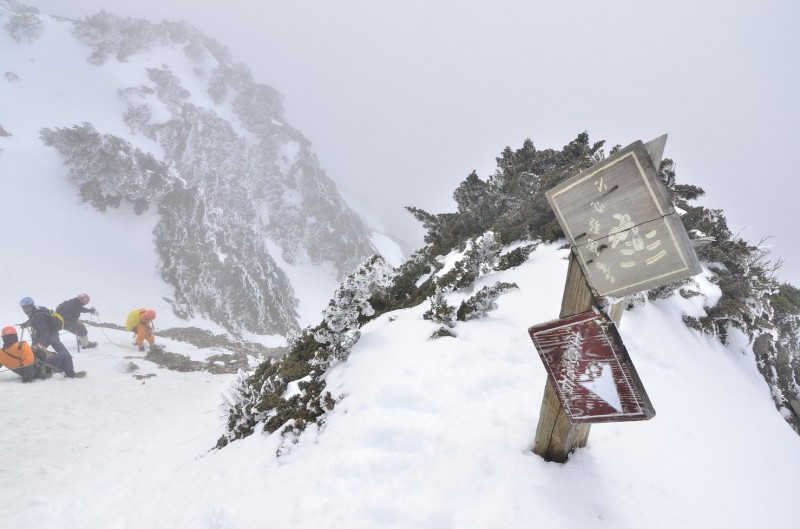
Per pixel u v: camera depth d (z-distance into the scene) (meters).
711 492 2.75
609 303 2.27
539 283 5.52
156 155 61.16
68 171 33.97
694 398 3.96
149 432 7.82
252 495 3.33
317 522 2.55
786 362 7.87
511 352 3.94
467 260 6.58
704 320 6.17
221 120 72.31
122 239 32.09
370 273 5.10
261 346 27.58
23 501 5.29
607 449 2.94
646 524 2.40
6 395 8.73
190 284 31.98
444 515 2.37
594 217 2.19
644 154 1.93
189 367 13.11
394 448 3.03
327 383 4.73
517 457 2.79
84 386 9.97
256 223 62.22
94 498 5.26
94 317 24.16
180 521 3.69
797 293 10.06
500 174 9.12
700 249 7.85
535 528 2.29
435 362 3.88
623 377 2.17
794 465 3.43
